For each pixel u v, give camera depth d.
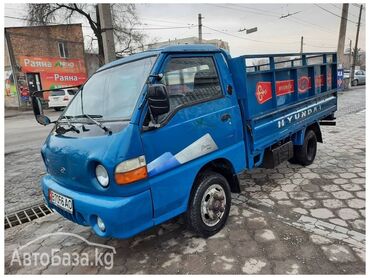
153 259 3.07
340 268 2.72
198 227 3.23
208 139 3.20
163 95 2.50
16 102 24.25
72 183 2.84
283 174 5.15
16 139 10.20
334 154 6.16
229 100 3.52
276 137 4.29
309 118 5.28
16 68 23.45
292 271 2.73
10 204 4.78
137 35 23.14
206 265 2.91
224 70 3.55
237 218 3.73
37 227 3.96
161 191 2.77
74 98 3.66
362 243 3.06
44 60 24.34
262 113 3.95
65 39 25.25
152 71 2.86
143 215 2.65
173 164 2.85
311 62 5.30
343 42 21.14
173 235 3.48
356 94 19.42
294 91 4.79
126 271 2.94
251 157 3.87
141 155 2.61
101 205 2.56
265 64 4.05
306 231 3.33
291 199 4.16
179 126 2.91
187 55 3.16
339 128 8.84
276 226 3.48
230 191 3.66
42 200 4.87
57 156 2.94
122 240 3.46
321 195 4.23
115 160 2.48
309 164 5.55
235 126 3.56
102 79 3.41
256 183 4.84
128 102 2.86
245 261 2.92
